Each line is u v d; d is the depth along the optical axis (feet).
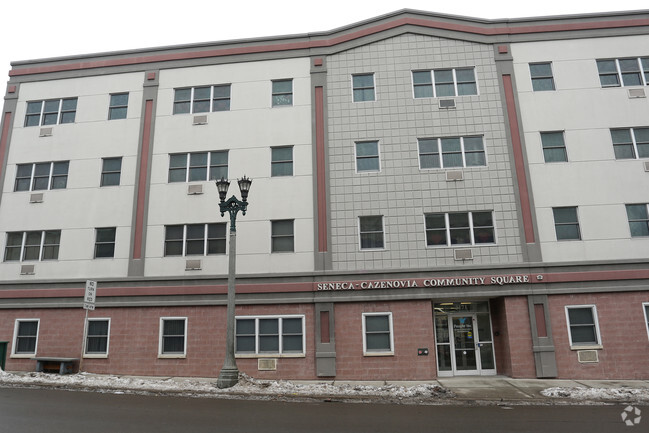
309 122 60.80
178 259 58.23
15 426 27.91
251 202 58.80
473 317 56.44
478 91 59.62
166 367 55.31
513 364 51.72
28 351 58.23
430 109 59.67
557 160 57.06
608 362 50.93
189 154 61.72
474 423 30.68
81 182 62.39
